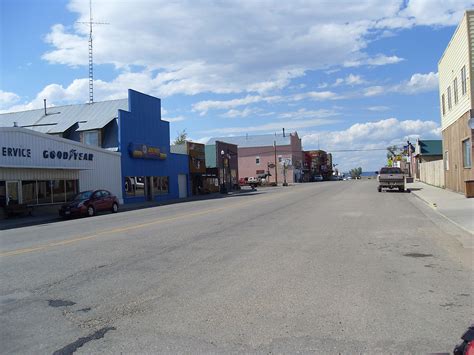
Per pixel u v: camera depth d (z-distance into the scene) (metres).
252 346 4.88
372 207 22.39
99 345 5.02
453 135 29.36
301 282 7.51
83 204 26.17
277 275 8.03
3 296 7.13
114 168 36.75
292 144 105.69
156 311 6.15
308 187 57.91
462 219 15.73
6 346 5.05
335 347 4.80
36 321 5.88
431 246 10.85
